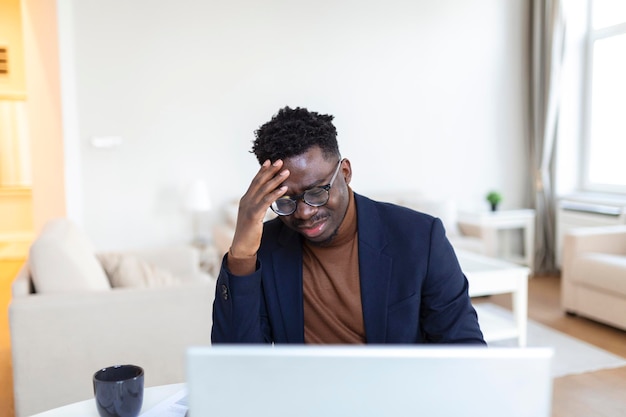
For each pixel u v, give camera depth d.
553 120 4.96
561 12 4.82
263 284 1.10
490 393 0.57
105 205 4.11
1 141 6.95
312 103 4.58
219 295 0.99
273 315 1.09
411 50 4.83
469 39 5.02
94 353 2.02
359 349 0.56
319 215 0.99
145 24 4.12
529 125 5.26
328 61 4.59
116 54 4.06
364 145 4.75
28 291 2.12
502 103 5.18
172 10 4.17
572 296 3.72
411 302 1.05
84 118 4.02
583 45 5.01
